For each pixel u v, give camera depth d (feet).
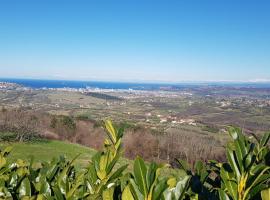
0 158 8.67
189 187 6.68
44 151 117.08
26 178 7.34
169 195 5.07
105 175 7.29
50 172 8.11
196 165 7.67
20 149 114.52
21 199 6.73
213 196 6.49
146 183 5.11
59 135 146.72
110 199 6.15
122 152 7.55
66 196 6.90
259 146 7.20
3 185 7.62
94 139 139.44
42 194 6.80
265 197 5.45
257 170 5.76
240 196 5.86
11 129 133.69
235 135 6.43
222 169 6.18
